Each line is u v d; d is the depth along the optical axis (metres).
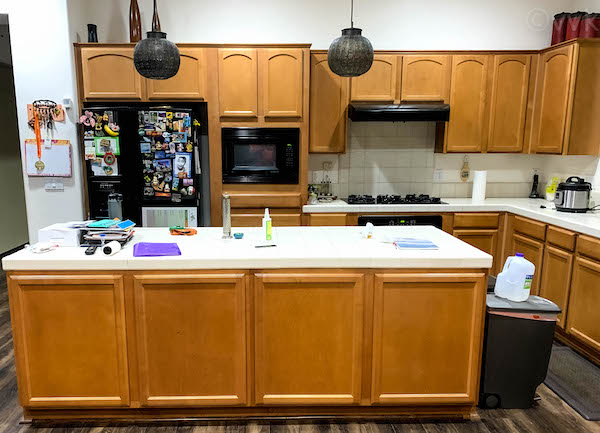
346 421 2.41
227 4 4.29
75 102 3.88
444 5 4.41
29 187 3.96
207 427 2.35
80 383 2.28
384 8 4.39
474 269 2.26
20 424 2.36
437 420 2.42
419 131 4.61
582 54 3.65
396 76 4.18
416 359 2.33
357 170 4.64
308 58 3.95
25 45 3.79
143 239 2.57
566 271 3.29
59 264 2.15
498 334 2.40
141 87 3.91
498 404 2.51
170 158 3.89
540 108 4.16
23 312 2.20
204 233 2.73
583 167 4.07
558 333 3.47
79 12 4.02
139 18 4.04
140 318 2.22
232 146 4.04
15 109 5.84
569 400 2.59
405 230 2.85
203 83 3.93
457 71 4.19
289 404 2.35
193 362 2.28
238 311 2.24
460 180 4.71
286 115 4.00
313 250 2.33
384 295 2.26
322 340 2.29
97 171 3.88
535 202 4.37
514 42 4.51
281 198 4.11
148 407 2.36
